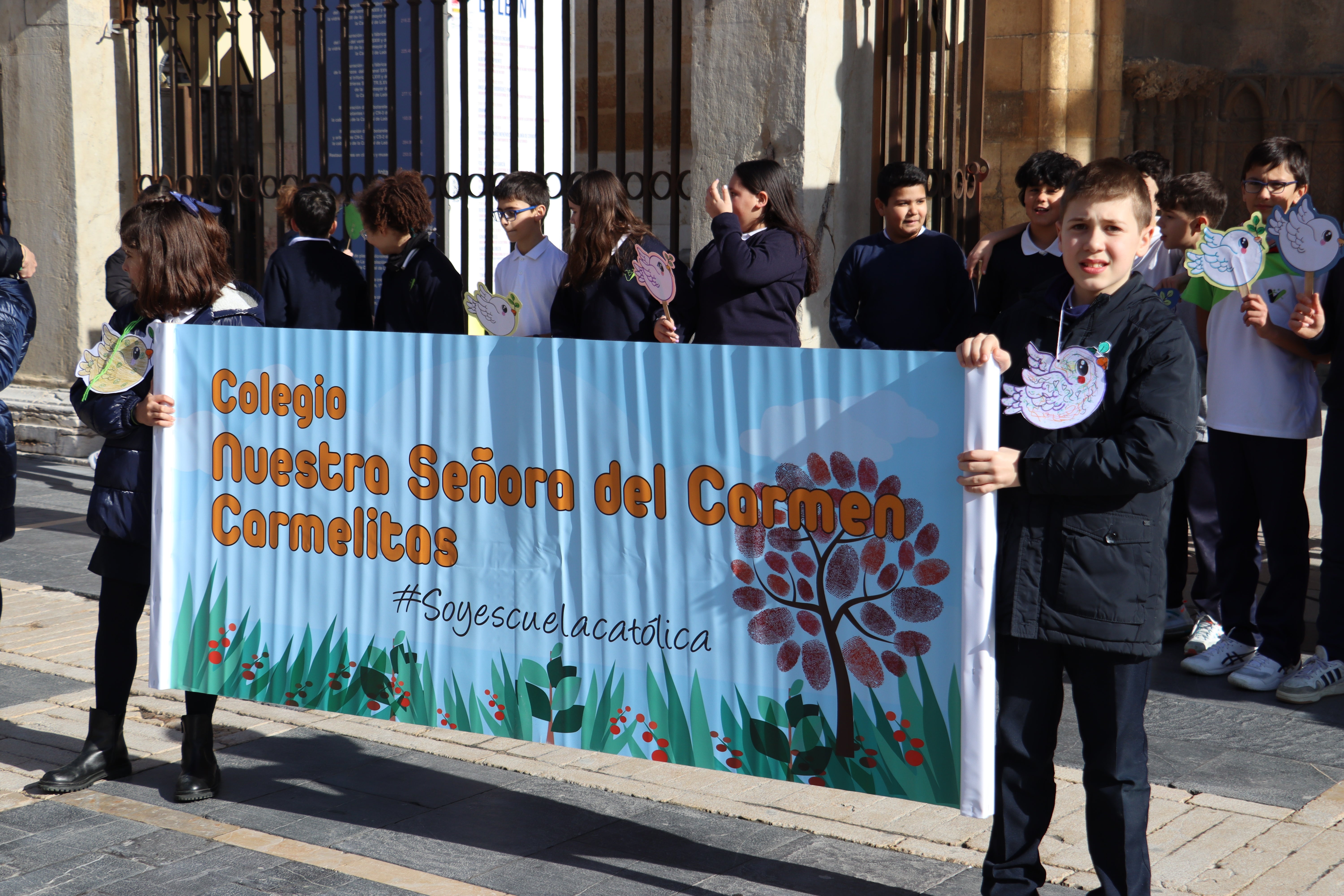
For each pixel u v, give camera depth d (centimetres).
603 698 322
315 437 352
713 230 465
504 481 329
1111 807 274
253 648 365
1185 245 504
